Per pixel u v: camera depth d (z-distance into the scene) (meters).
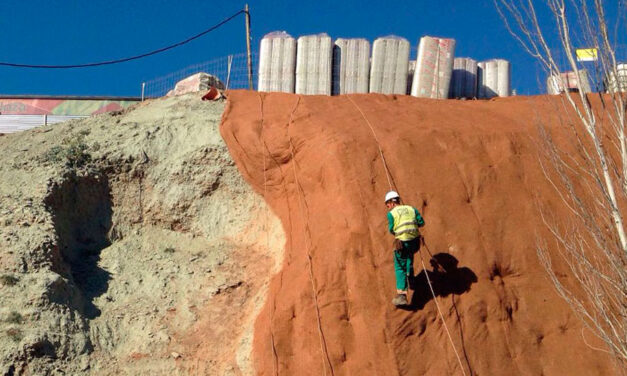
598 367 11.75
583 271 12.56
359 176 13.67
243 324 13.45
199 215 15.77
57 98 25.00
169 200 15.88
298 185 14.62
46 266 13.63
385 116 15.84
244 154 15.81
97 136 17.38
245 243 15.15
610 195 11.13
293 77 20.34
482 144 14.63
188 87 20.77
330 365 11.95
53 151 16.44
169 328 13.46
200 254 15.02
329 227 13.23
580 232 13.13
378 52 20.47
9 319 12.43
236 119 16.66
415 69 20.66
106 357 12.84
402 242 11.88
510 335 12.09
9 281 12.97
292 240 13.97
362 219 13.01
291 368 12.30
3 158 16.64
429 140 14.59
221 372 12.70
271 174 15.40
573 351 11.96
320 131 15.02
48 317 12.73
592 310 12.29
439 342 11.88
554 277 11.91
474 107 16.98
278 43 20.45
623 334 11.43
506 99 17.94
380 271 12.45
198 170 16.16
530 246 13.08
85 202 15.73
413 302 12.16
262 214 15.34
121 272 14.61
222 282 14.26
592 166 12.52
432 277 12.48
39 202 14.80
